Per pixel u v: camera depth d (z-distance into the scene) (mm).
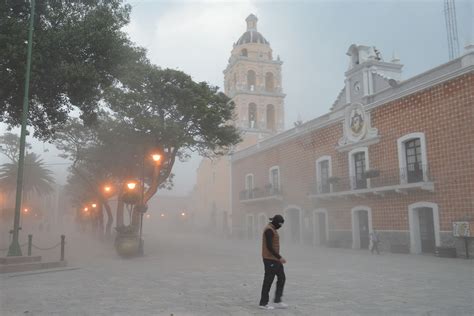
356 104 26219
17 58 13266
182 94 21344
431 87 20906
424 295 8469
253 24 54062
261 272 12969
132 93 21031
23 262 13477
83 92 14938
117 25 15398
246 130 47906
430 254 20797
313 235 30391
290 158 34156
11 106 15570
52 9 14945
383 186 23188
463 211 18906
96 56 14992
